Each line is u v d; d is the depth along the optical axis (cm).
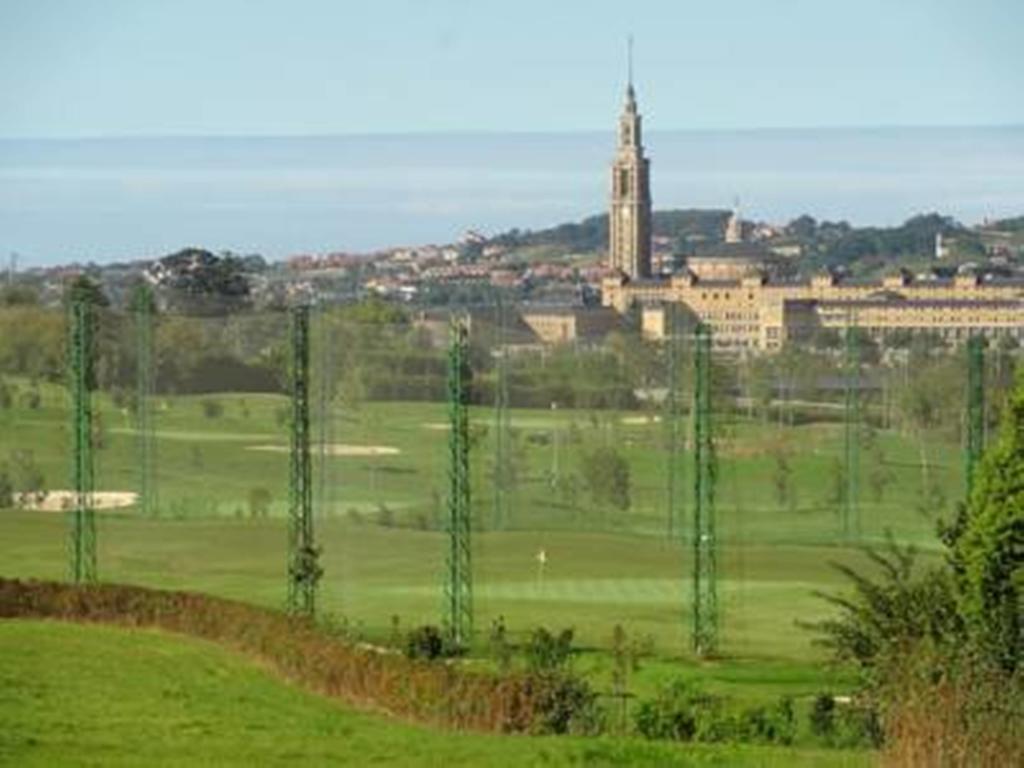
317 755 10025
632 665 15275
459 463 19238
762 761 9806
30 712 11581
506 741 10606
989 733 8312
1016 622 11369
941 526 12362
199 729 11081
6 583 17412
